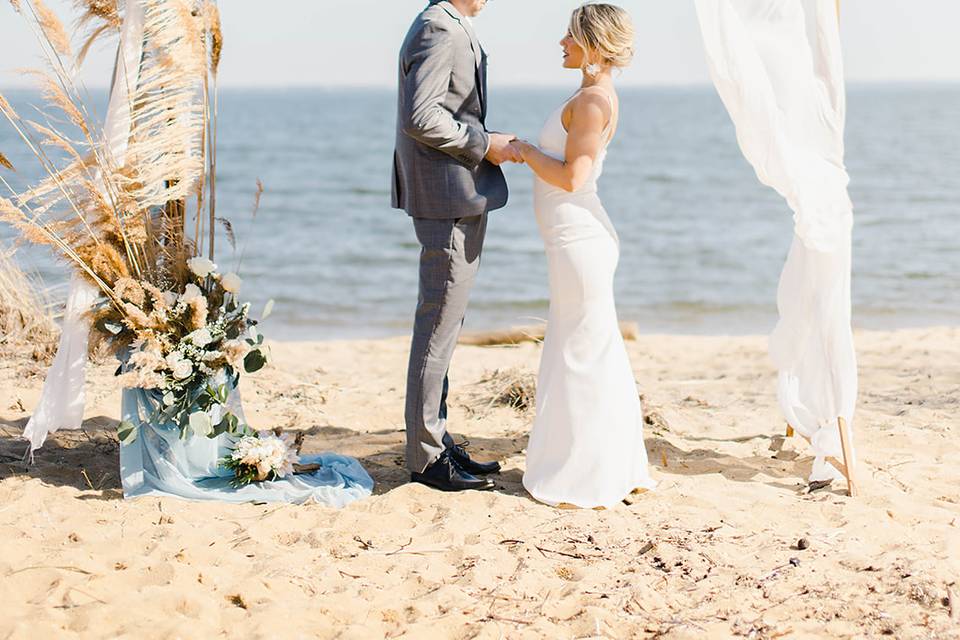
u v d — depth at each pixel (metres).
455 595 3.43
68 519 3.98
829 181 4.45
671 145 52.84
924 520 4.16
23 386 6.00
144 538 3.80
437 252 4.24
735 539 3.95
